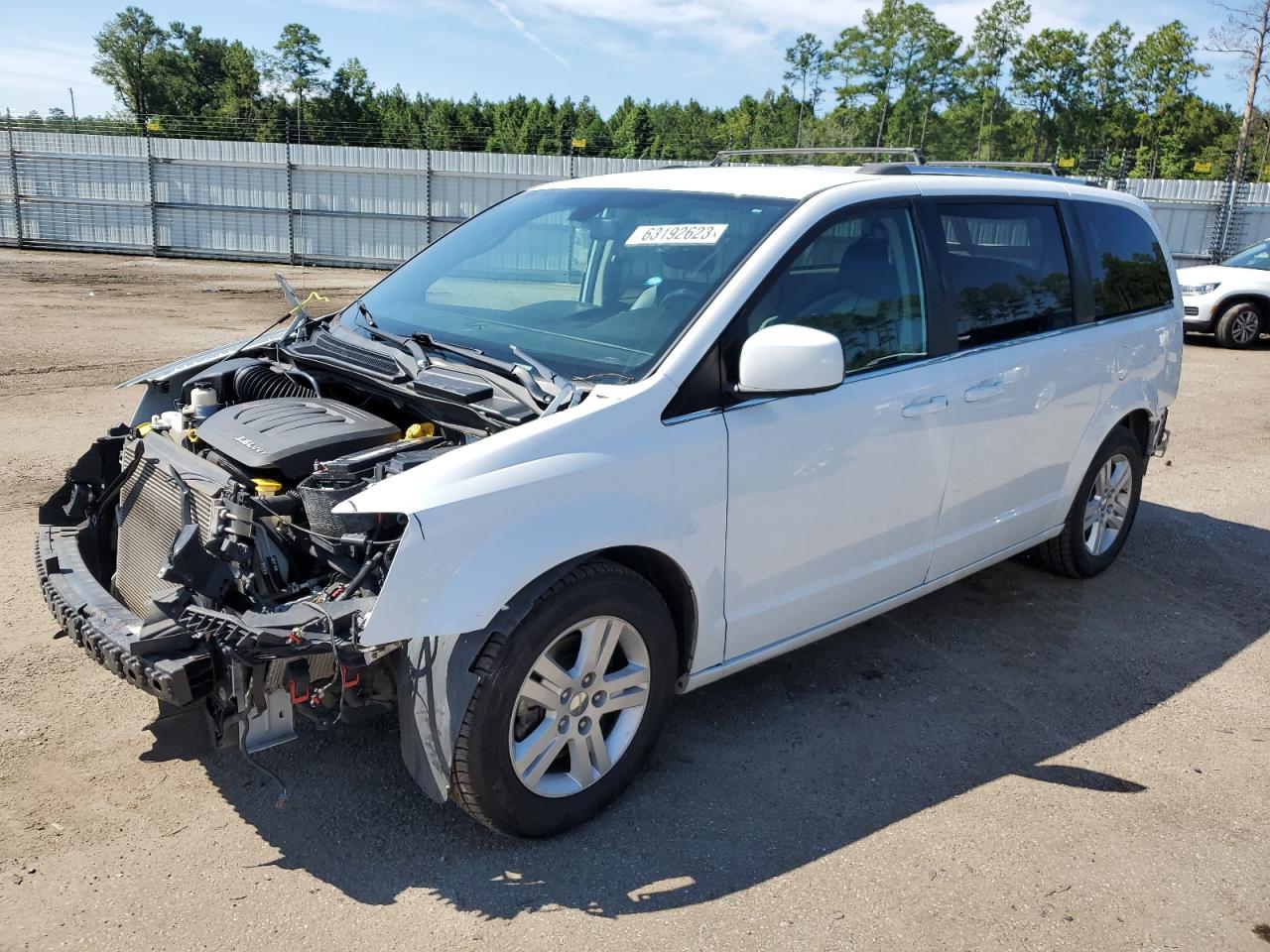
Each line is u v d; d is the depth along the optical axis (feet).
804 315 11.48
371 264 87.45
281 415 10.95
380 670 9.69
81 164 87.61
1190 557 20.07
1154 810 11.37
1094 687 14.34
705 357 10.56
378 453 9.93
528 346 11.34
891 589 13.38
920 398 12.64
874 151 15.67
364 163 85.40
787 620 11.96
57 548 11.32
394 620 8.61
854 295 12.08
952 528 13.96
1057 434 15.56
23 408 28.07
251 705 8.87
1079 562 17.79
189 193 87.45
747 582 11.27
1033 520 15.89
